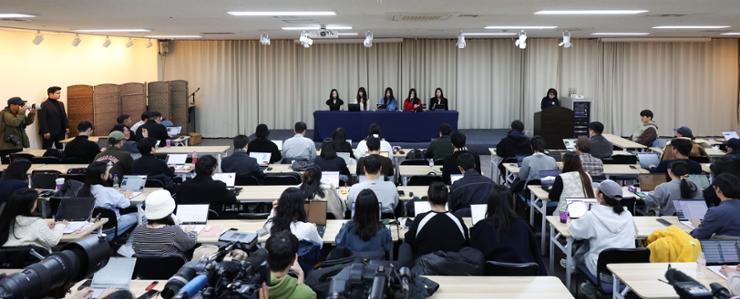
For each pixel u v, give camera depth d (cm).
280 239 277
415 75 1459
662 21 886
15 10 705
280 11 725
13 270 394
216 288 202
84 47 1189
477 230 372
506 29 1086
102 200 530
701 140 981
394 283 221
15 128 901
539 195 598
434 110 1305
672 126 1451
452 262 338
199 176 528
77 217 496
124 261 315
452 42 1445
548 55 1423
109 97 1213
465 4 642
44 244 428
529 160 684
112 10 707
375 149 658
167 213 402
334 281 217
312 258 392
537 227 692
